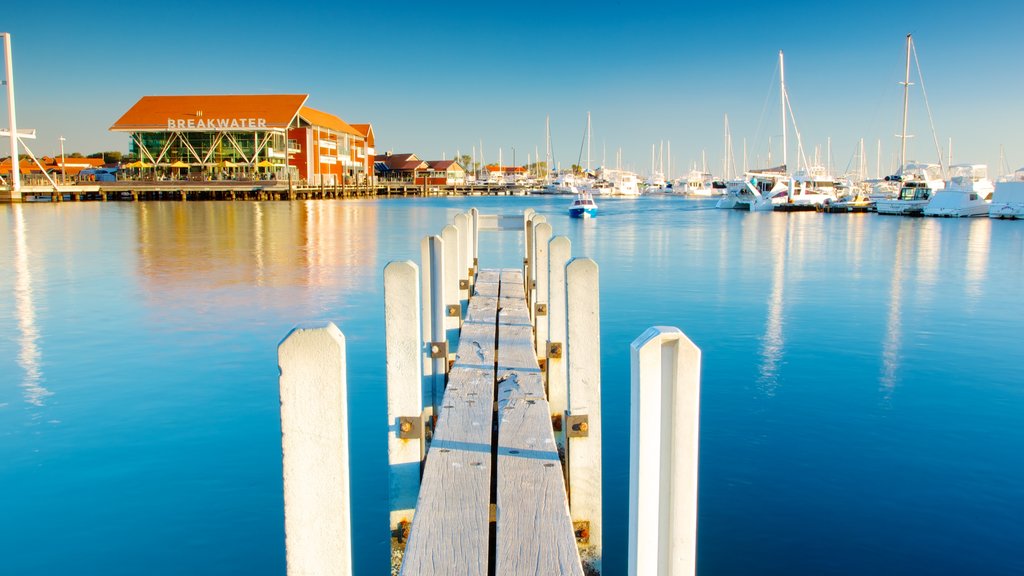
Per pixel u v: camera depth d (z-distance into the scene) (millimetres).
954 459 8508
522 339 7191
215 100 87125
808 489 7691
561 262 6211
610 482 7754
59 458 8508
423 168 140875
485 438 4559
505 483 3920
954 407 10367
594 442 4590
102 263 25984
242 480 7898
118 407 10281
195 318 16250
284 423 2562
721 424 9594
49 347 13656
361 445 8742
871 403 10539
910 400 10672
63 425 9570
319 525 2598
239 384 11312
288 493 2586
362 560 6215
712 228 49406
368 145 118750
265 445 8883
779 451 8703
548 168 148750
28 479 7949
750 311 17688
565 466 5137
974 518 7098
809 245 36281
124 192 81500
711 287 21766
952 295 20469
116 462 8398
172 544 6629
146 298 18781
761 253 32281
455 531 3457
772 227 50125
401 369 4867
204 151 84562
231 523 6992
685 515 2785
